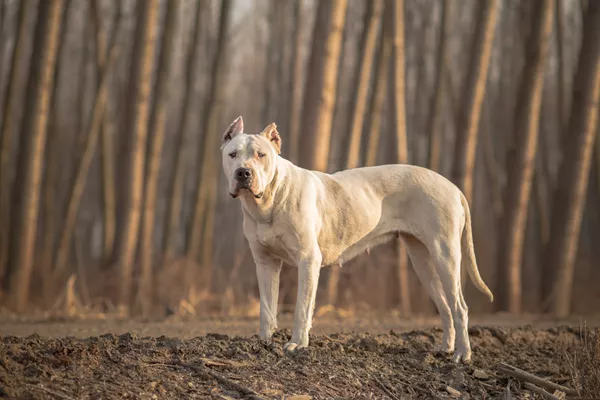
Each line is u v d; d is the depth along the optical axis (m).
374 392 5.85
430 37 24.05
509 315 14.51
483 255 19.42
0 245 17.47
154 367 5.64
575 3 25.19
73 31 25.64
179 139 19.98
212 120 20.00
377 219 6.99
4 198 18.69
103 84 18.98
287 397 5.45
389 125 18.19
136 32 15.70
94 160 27.95
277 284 6.87
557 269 15.72
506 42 24.88
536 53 15.84
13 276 14.77
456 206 7.05
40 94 15.03
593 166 24.67
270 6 24.94
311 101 13.70
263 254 6.73
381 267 15.45
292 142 20.03
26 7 18.02
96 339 6.25
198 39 20.11
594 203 24.84
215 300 14.67
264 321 6.77
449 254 6.91
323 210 6.73
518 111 16.06
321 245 6.79
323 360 6.22
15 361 5.39
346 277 15.05
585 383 5.95
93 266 23.47
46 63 15.03
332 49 13.66
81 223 28.16
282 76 24.22
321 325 10.27
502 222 16.22
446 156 27.59
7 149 18.17
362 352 6.73
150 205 15.95
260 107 28.73
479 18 15.66
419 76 22.58
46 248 20.69
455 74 25.69
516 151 16.00
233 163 6.24
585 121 15.66
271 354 6.13
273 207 6.41
